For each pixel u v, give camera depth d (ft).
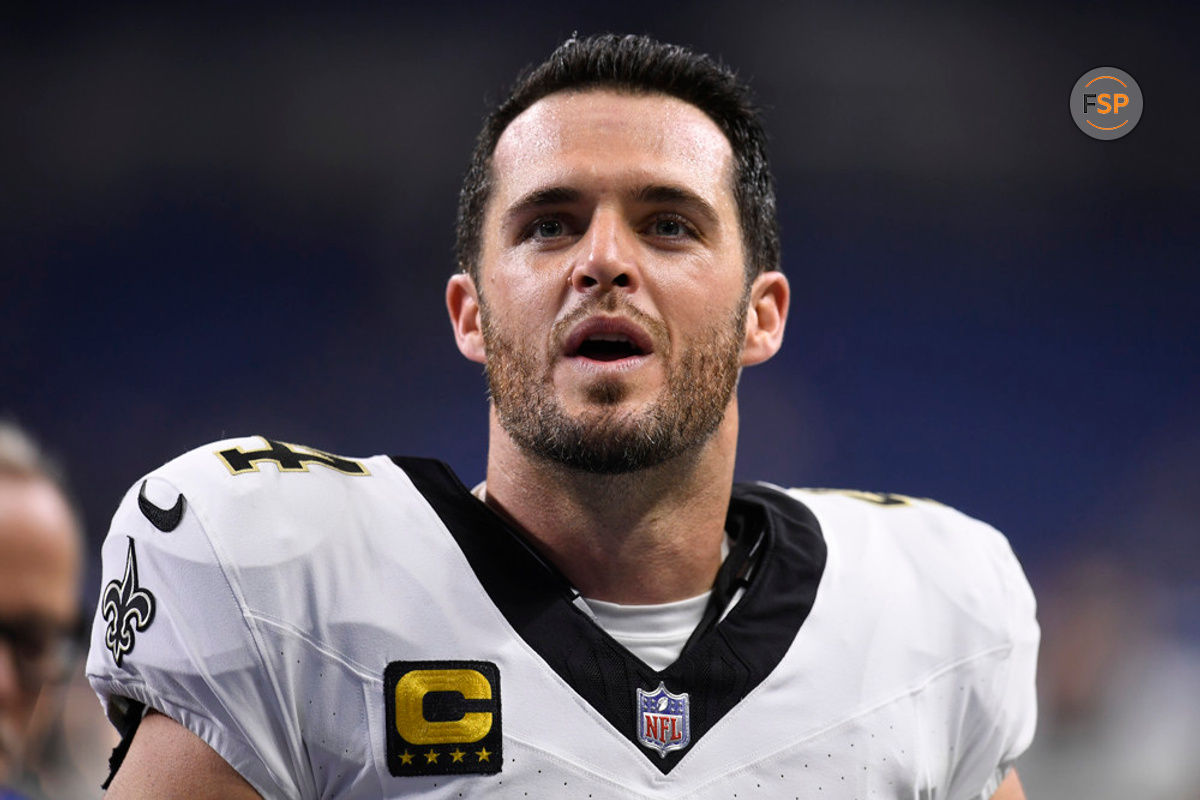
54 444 53.52
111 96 56.24
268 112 56.90
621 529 16.16
